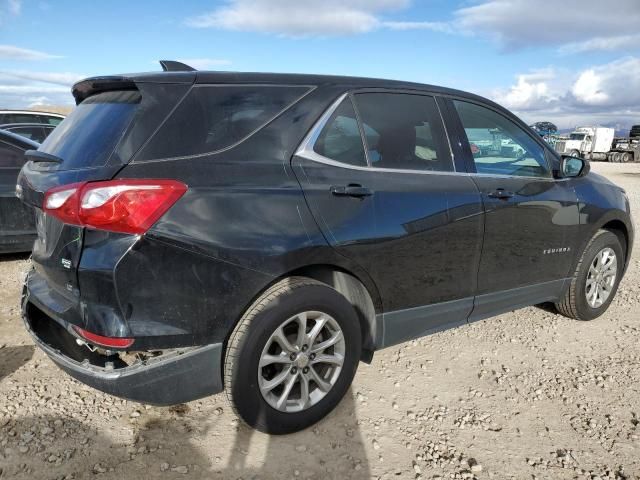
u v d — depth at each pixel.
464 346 3.79
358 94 2.88
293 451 2.55
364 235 2.67
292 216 2.46
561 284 3.98
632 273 5.93
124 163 2.21
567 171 3.84
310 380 2.75
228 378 2.42
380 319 2.91
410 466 2.48
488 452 2.61
